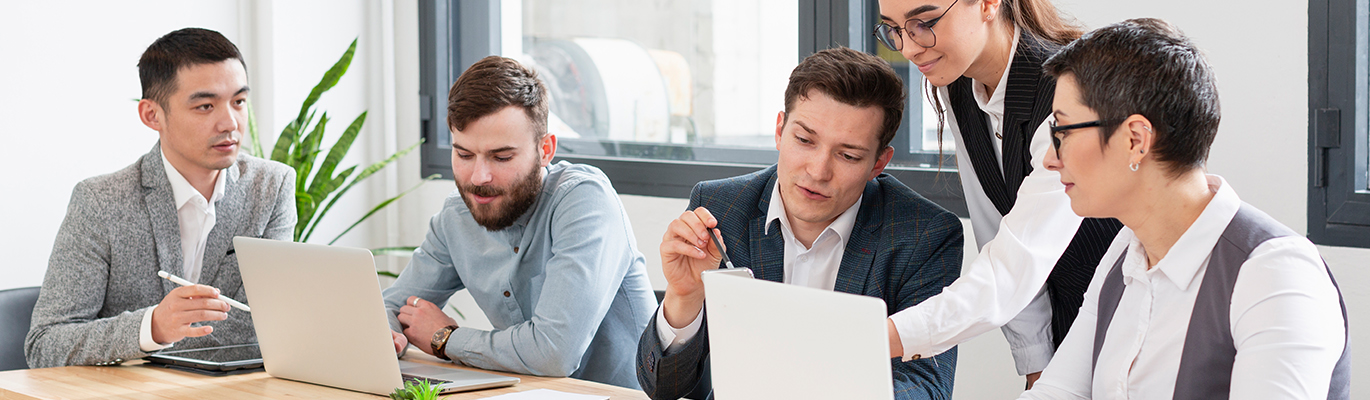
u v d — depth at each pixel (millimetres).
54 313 1843
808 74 1445
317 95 3055
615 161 3320
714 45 3168
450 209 2066
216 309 1693
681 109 3262
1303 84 2115
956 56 1463
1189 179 1082
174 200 1971
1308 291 999
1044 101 1494
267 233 2127
